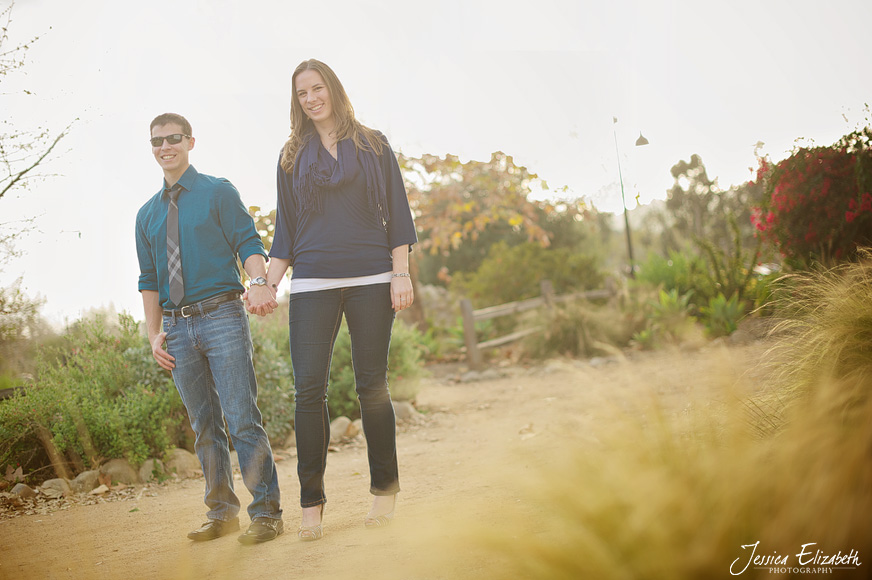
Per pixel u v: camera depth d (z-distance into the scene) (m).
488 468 1.95
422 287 15.12
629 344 9.32
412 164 11.27
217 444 2.95
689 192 19.97
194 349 2.89
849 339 2.27
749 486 1.33
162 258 2.94
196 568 2.36
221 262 2.91
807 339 2.51
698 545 1.25
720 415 1.81
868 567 1.24
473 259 17.94
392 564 2.00
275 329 6.57
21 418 4.26
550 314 9.95
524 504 2.23
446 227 12.41
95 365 4.97
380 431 2.74
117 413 4.48
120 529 3.20
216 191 2.95
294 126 2.91
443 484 3.44
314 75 2.82
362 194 2.78
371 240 2.79
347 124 2.84
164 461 4.59
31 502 3.91
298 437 2.70
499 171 11.98
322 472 2.72
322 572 2.07
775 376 2.36
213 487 2.90
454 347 10.84
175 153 2.95
